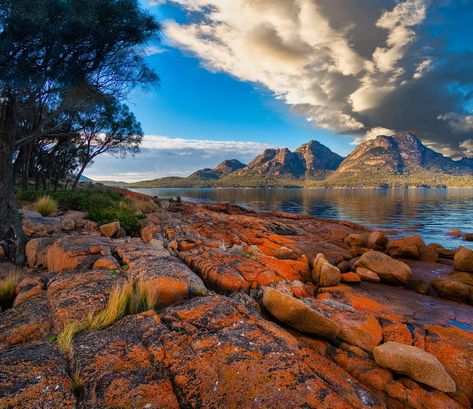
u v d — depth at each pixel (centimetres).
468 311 660
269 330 384
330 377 328
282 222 2030
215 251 827
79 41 822
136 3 899
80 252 615
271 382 285
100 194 1727
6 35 684
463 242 1842
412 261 1191
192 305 436
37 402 232
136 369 287
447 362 434
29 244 707
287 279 764
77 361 293
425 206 5131
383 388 370
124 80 1068
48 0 679
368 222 2980
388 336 498
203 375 287
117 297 416
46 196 1279
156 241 866
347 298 721
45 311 411
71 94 921
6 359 285
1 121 720
